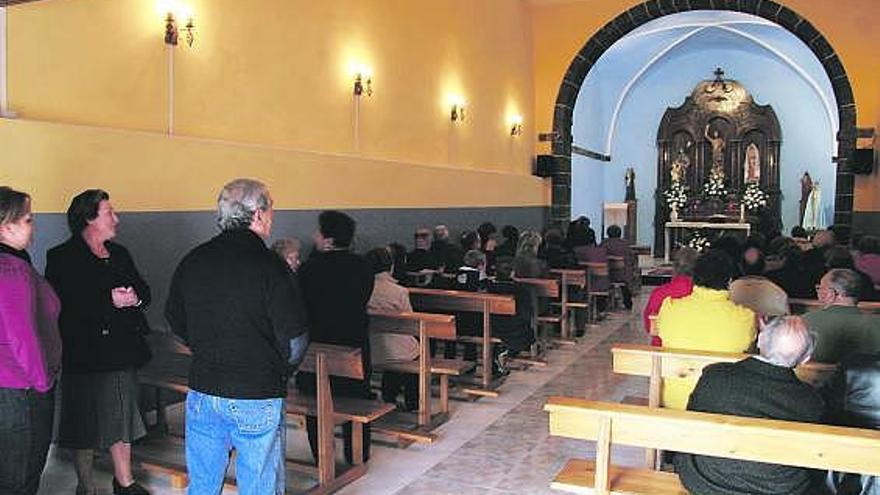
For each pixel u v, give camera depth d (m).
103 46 4.54
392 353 4.56
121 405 3.36
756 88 14.77
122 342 3.32
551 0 12.11
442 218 8.79
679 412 2.47
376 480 3.78
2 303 2.53
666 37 13.98
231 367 2.48
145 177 4.60
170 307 2.61
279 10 6.04
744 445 2.33
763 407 2.42
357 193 6.90
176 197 4.83
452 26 9.33
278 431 2.58
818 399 2.46
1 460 2.61
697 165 15.15
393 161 7.58
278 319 2.47
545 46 12.33
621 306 9.93
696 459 2.51
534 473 3.89
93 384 3.30
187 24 5.11
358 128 7.23
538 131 12.45
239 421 2.50
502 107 11.09
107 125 4.57
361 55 7.23
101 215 3.32
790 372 2.47
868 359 2.60
